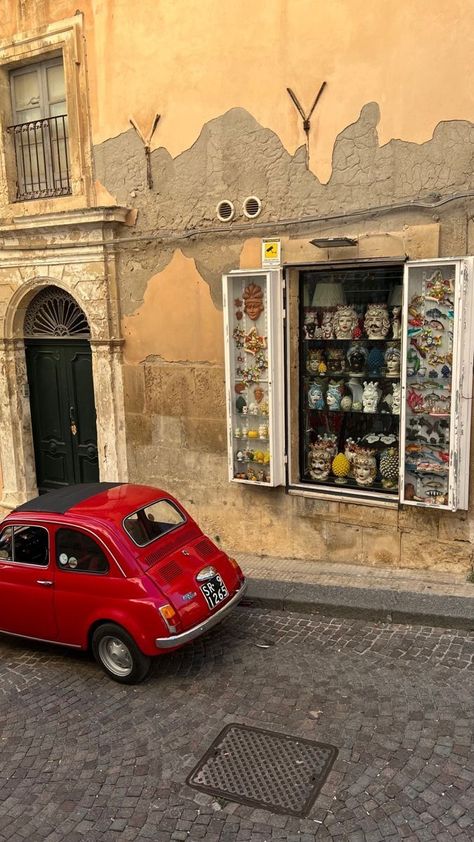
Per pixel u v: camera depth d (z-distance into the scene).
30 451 9.70
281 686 5.01
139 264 7.90
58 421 9.42
